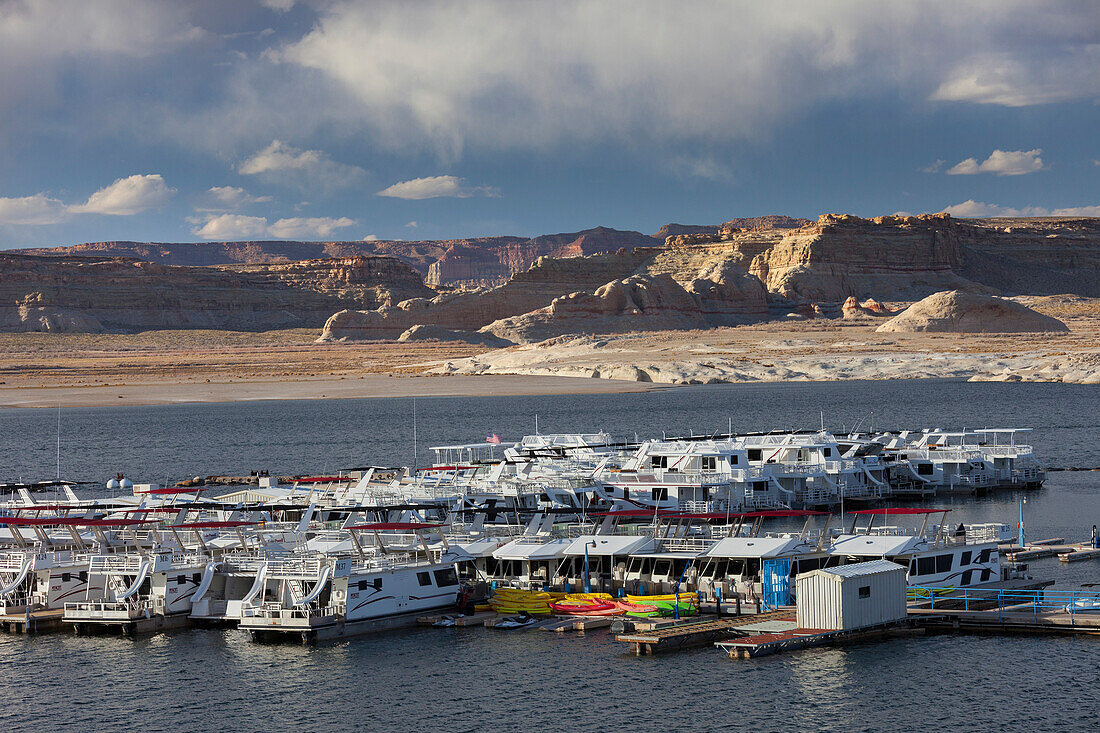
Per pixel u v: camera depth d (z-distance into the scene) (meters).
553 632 81.00
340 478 140.62
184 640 81.69
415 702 69.12
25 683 74.19
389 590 83.62
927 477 150.38
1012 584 89.44
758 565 84.06
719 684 69.69
